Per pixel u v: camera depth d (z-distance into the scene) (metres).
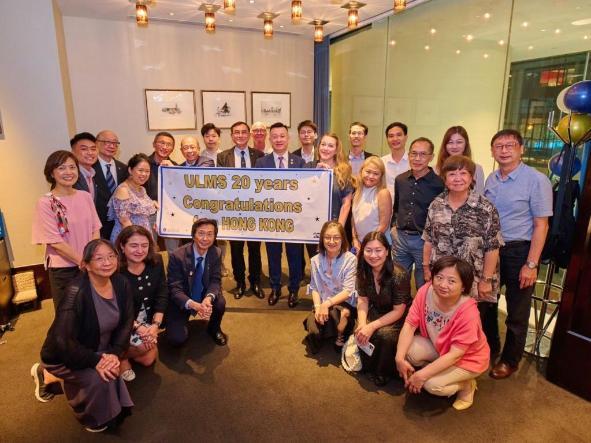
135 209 3.05
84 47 4.62
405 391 2.29
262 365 2.54
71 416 2.09
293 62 5.86
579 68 3.09
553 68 3.27
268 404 2.18
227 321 3.12
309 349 2.72
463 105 4.11
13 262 3.46
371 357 2.33
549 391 2.28
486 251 2.20
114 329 2.07
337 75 6.00
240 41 5.44
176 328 2.66
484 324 2.63
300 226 3.19
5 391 2.30
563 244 2.27
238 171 3.18
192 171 3.22
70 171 2.50
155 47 4.98
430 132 4.56
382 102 5.21
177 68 5.14
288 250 3.29
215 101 5.45
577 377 2.22
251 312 3.27
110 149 3.38
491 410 2.12
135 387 2.32
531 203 2.22
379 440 1.92
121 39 4.79
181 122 5.29
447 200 2.30
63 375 1.89
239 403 2.18
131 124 5.02
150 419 2.06
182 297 2.63
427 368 2.04
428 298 2.18
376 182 2.90
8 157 3.36
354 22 4.04
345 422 2.04
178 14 4.64
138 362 2.52
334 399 2.21
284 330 2.98
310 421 2.04
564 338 2.25
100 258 1.88
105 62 4.76
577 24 3.06
